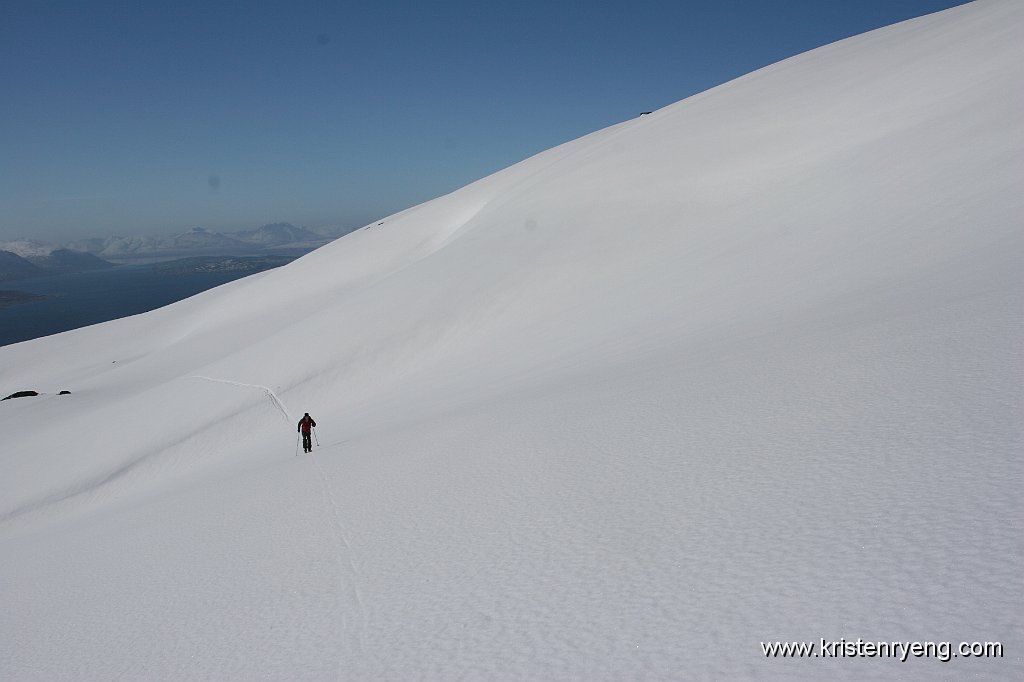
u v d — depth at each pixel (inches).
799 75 2514.8
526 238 1921.8
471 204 3430.1
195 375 1839.3
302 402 1530.5
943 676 156.3
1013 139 975.0
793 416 390.9
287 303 3093.0
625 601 244.5
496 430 599.2
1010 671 150.3
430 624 272.8
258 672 273.4
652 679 193.3
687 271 1256.8
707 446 389.1
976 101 1251.8
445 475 501.0
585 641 225.8
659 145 2230.6
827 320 611.2
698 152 2028.8
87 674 327.3
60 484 1378.0
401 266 3058.6
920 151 1168.8
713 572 244.2
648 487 353.7
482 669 227.1
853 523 247.0
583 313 1342.3
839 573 216.4
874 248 860.6
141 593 439.8
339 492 546.6
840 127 1731.1
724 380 516.1
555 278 1680.6
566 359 995.9
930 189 974.4
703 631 209.8
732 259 1176.2
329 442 967.0
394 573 339.9
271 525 504.7
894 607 190.2
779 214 1306.6
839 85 2082.9
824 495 278.8
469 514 397.4
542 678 211.3
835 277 808.3
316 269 3410.4
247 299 3400.6
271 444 1247.5
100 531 759.7
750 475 327.0
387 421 985.5
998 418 297.9
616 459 415.8
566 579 276.7
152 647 337.4
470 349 1504.7
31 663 366.9
